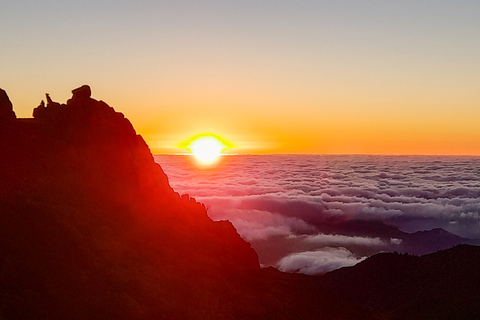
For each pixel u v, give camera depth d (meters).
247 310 38.34
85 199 38.22
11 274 26.94
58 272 29.08
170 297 33.59
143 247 39.06
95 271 31.44
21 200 32.59
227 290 40.28
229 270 46.38
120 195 42.72
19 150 36.72
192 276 38.75
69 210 35.00
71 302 27.59
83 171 40.78
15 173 34.44
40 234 31.00
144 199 46.72
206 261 43.09
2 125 37.00
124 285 31.78
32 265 28.42
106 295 29.56
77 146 42.88
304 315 42.66
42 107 43.59
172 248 41.97
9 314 24.52
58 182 37.09
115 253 34.72
